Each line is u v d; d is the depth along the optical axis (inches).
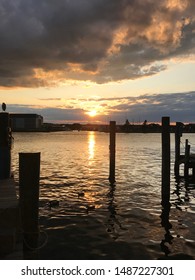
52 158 1519.4
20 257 244.2
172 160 1437.0
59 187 745.0
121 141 3880.4
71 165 1215.6
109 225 453.4
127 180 855.7
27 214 291.4
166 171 621.9
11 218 270.1
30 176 291.7
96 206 561.0
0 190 341.1
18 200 295.6
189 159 878.4
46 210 527.8
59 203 577.9
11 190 341.1
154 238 402.3
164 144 624.4
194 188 761.0
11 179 410.3
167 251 359.9
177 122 909.8
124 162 1344.7
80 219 479.8
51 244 375.6
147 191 703.7
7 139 418.3
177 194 689.0
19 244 268.1
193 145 2753.4
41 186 755.4
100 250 360.2
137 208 552.7
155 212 529.3
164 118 625.0
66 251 355.6
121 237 403.9
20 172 292.5
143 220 481.4
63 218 483.2
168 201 609.9
